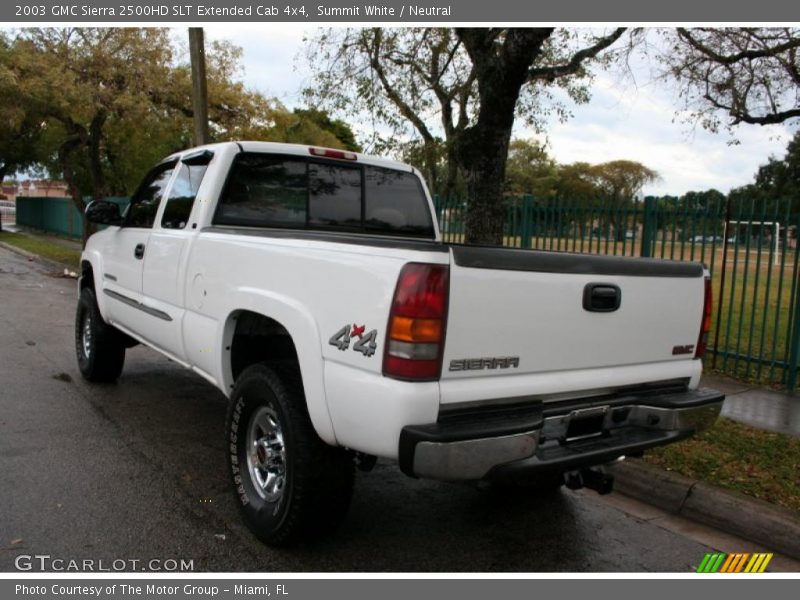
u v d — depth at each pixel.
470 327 2.88
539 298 3.09
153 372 7.22
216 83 17.31
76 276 16.77
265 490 3.64
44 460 4.60
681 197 8.02
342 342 3.03
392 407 2.77
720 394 3.80
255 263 3.68
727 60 8.26
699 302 3.87
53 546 3.47
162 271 4.82
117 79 16.30
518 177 54.44
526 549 3.77
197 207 4.53
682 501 4.41
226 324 3.92
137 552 3.46
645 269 3.54
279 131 18.86
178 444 5.05
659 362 3.72
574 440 3.35
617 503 4.54
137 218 5.69
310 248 3.31
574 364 3.29
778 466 4.81
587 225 8.87
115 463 4.62
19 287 14.20
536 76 8.42
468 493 4.54
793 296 7.10
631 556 3.77
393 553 3.62
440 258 2.78
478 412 2.97
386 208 5.23
